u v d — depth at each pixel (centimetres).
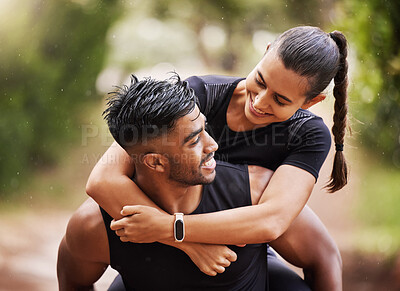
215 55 1972
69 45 1096
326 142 280
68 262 274
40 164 998
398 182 768
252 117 271
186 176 229
